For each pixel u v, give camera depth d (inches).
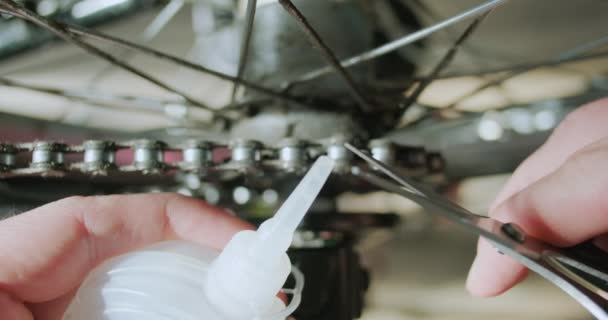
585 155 18.2
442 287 40.6
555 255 15.1
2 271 19.5
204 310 18.1
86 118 41.5
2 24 35.0
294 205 17.5
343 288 24.3
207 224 23.2
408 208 42.5
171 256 19.9
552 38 44.4
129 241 22.9
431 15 36.4
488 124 35.4
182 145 23.0
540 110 36.4
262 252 17.4
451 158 35.3
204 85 41.6
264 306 17.6
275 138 28.5
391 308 39.6
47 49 38.1
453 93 43.9
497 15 42.7
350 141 22.9
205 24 35.7
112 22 38.6
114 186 32.1
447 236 43.3
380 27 32.1
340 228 29.3
